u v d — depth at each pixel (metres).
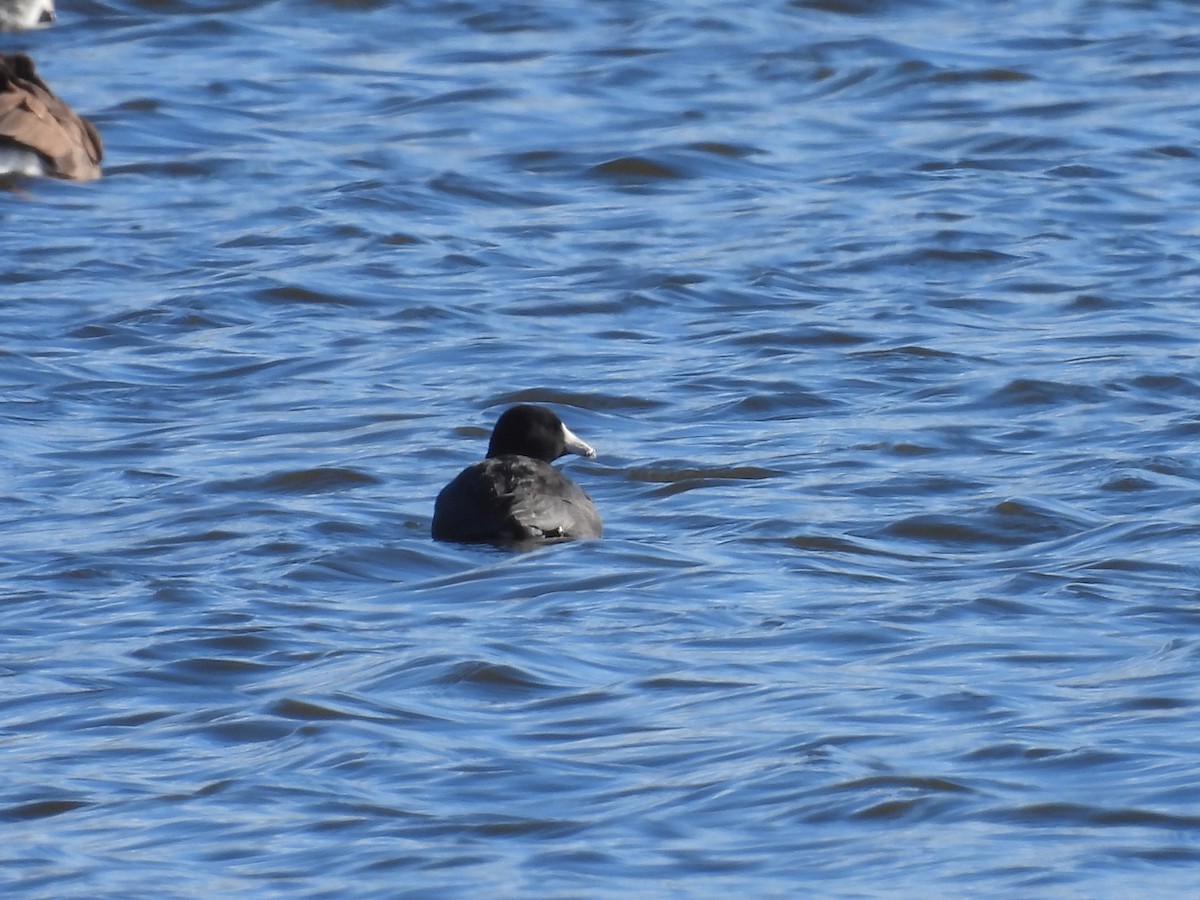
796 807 10.30
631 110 30.56
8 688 12.65
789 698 11.92
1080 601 13.79
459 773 10.91
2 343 21.55
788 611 13.72
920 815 10.19
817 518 16.05
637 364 20.86
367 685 12.35
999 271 23.89
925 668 12.45
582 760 11.05
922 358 20.72
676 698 12.03
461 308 22.86
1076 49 33.09
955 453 17.91
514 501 15.41
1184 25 34.28
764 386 19.98
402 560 15.13
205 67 32.41
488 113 30.42
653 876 9.59
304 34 34.25
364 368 20.95
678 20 34.69
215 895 9.52
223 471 17.69
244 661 13.04
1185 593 13.89
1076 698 11.80
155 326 22.27
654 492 16.98
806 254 24.56
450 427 18.89
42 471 17.89
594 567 14.80
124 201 26.88
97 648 13.36
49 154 27.36
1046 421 18.77
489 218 26.31
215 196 27.05
